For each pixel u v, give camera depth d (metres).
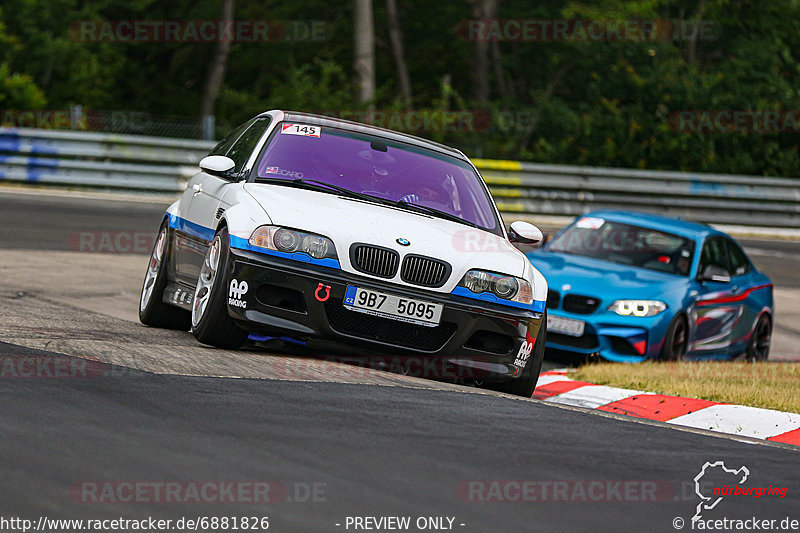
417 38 141.25
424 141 29.28
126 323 29.86
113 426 15.39
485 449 16.86
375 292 23.64
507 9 130.75
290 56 129.00
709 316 39.75
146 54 139.50
